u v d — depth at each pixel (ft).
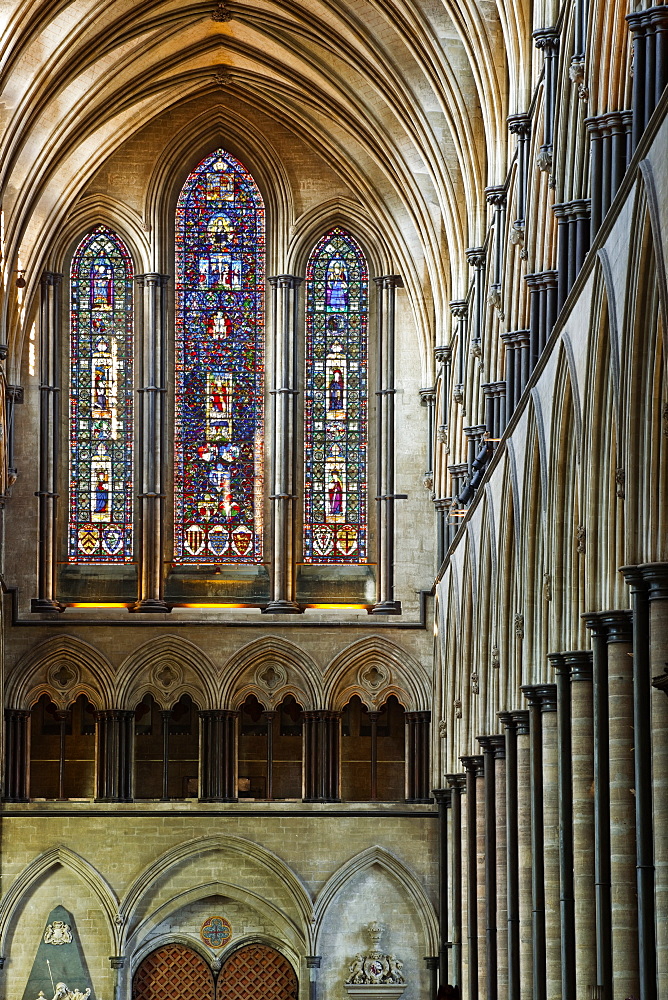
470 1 144.15
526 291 136.05
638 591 84.74
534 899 117.80
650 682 83.56
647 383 85.76
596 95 102.17
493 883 144.36
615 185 98.07
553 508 112.06
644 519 85.61
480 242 162.09
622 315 88.43
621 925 93.25
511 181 141.28
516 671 130.31
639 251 83.61
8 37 158.71
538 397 119.55
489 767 143.95
